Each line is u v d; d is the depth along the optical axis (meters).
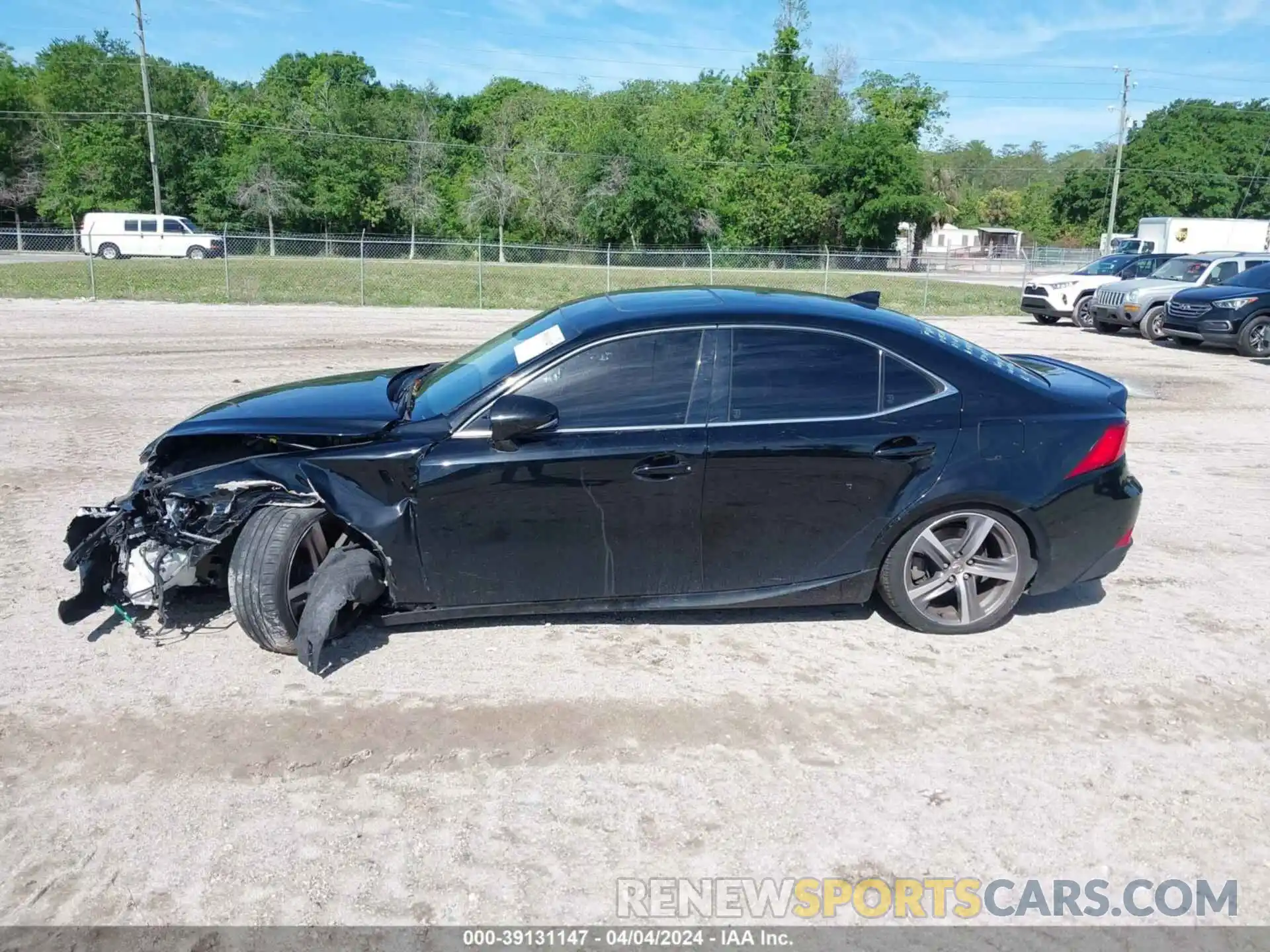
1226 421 10.09
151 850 3.02
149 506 4.18
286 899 2.82
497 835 3.11
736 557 4.26
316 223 56.69
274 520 4.09
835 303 4.61
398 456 4.01
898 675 4.17
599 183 51.84
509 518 4.08
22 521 6.04
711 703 3.91
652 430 4.09
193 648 4.33
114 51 59.75
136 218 41.56
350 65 85.81
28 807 3.21
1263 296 15.14
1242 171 68.94
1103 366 14.19
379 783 3.37
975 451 4.27
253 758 3.50
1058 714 3.89
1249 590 5.25
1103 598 5.09
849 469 4.18
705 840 3.10
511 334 4.97
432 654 4.28
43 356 13.44
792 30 60.44
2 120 55.59
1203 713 3.92
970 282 39.22
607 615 4.70
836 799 3.32
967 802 3.31
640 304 4.46
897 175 51.84
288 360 13.30
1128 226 67.75
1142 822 3.22
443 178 61.12
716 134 61.09
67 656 4.23
